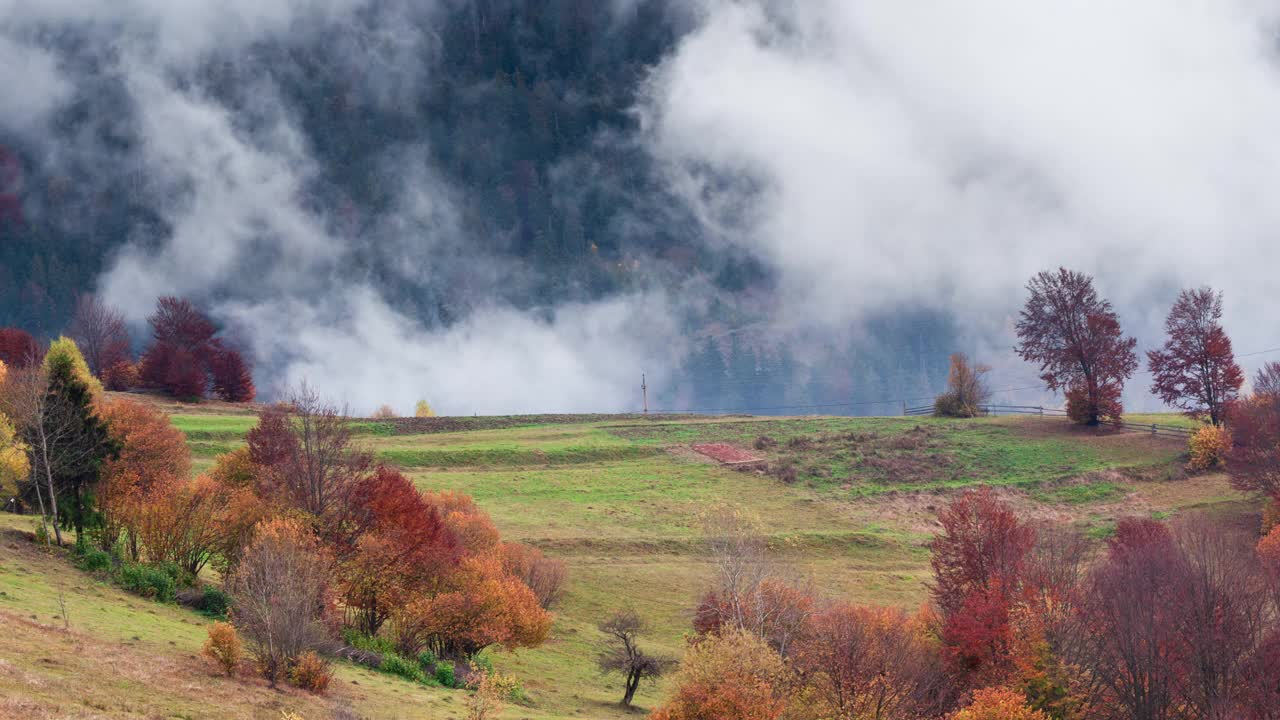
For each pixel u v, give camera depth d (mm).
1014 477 106312
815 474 110875
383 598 54750
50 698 28281
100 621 40156
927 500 101312
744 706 42531
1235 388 109250
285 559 42938
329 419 62844
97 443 54406
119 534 54844
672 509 98250
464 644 57812
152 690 32375
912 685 47156
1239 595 52875
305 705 35969
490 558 63438
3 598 39500
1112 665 49062
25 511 60062
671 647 65250
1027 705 46719
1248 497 94812
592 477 110125
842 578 79875
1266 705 45719
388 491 57875
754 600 55969
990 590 55031
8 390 57062
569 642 66938
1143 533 69062
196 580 53719
